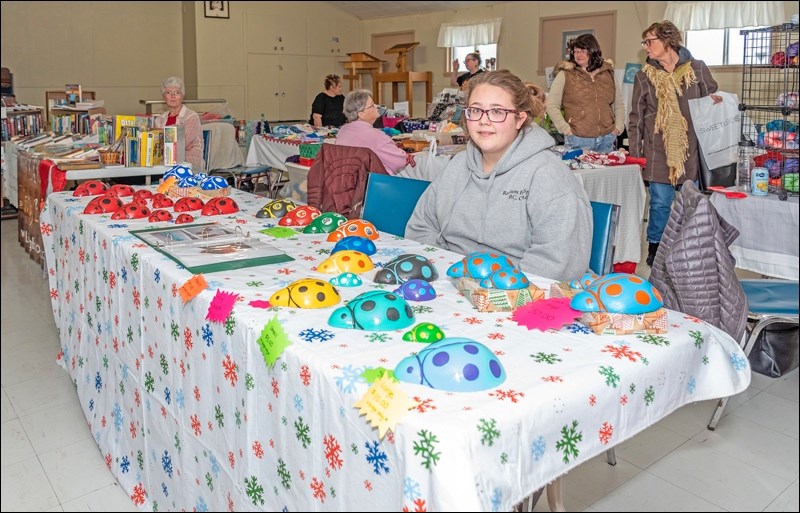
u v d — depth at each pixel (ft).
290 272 6.08
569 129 15.49
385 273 5.78
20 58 30.01
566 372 3.99
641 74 14.12
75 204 9.41
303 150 16.35
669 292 7.40
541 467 3.66
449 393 3.69
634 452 7.47
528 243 6.86
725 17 20.39
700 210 6.91
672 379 4.44
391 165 12.91
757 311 8.32
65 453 7.95
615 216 6.89
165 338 6.11
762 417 8.40
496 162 6.97
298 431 4.28
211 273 5.98
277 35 34.17
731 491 6.70
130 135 13.50
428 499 3.33
